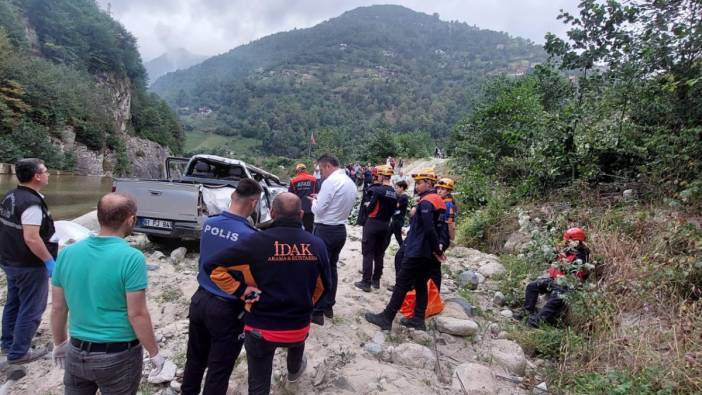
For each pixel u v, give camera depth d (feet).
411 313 16.16
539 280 17.83
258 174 29.50
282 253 8.66
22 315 11.99
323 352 12.73
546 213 26.94
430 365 13.05
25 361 12.32
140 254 7.93
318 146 181.78
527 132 35.24
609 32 28.45
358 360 12.92
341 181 14.35
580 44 30.09
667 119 24.81
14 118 120.47
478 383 12.08
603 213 22.95
